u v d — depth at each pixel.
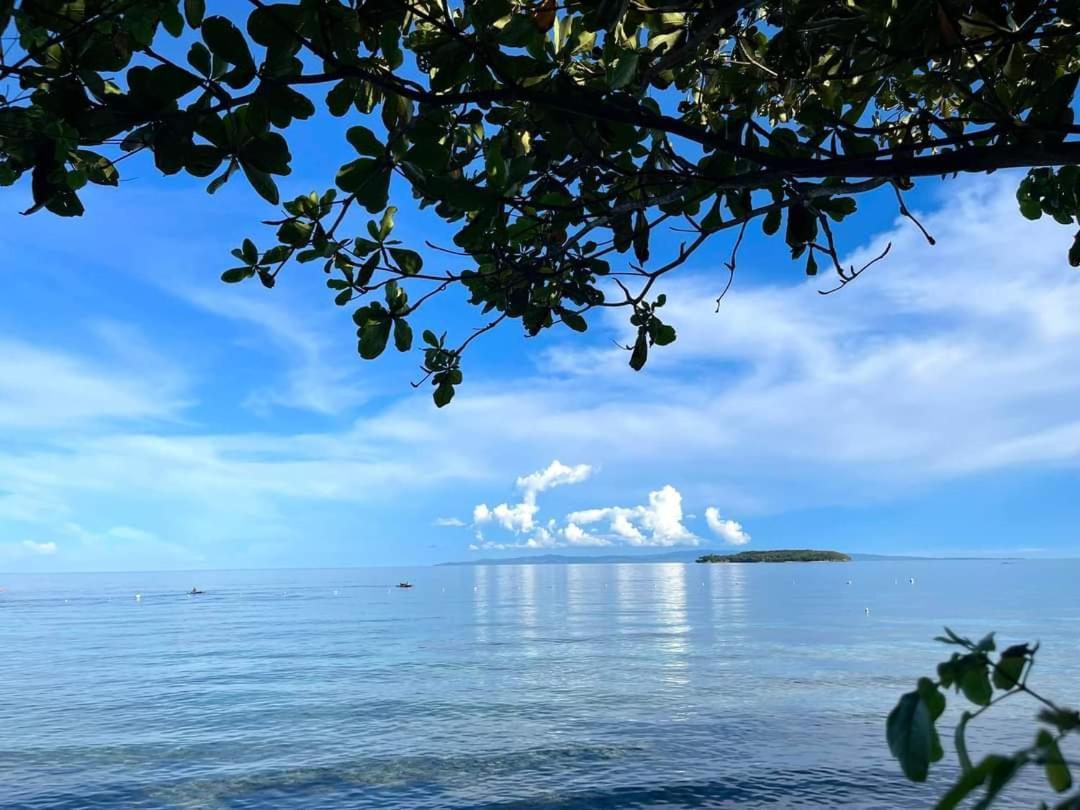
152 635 85.06
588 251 3.40
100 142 2.10
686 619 97.12
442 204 3.11
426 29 2.86
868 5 2.80
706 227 3.08
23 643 76.69
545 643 68.81
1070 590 172.38
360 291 3.33
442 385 3.60
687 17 3.05
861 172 2.13
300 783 24.72
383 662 56.56
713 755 27.45
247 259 3.19
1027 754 0.81
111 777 25.78
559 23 2.69
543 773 25.45
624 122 2.17
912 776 0.96
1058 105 2.13
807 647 62.34
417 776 25.33
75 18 2.20
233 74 1.92
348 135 2.22
